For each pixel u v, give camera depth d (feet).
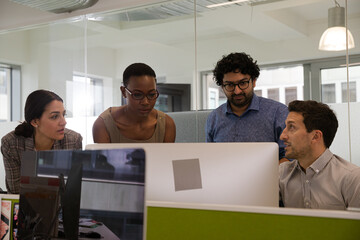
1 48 16.10
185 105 12.35
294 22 11.05
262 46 11.45
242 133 8.40
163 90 12.77
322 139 5.67
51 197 4.29
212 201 4.83
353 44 10.39
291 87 11.13
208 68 12.12
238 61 7.76
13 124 15.66
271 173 4.96
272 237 3.60
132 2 13.26
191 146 4.91
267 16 11.37
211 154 4.90
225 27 11.91
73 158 4.10
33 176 4.53
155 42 12.95
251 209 3.69
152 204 3.97
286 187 5.99
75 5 13.74
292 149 5.72
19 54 15.69
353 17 10.39
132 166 3.55
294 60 11.05
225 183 4.87
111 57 13.76
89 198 3.87
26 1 13.35
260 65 11.48
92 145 5.17
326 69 10.70
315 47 10.82
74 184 4.05
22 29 15.67
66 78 14.66
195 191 4.82
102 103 13.87
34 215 4.48
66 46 14.69
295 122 5.68
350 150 10.39
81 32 14.37
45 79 15.11
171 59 12.69
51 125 8.73
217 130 8.79
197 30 12.30
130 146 4.97
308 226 3.52
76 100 14.37
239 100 8.03
